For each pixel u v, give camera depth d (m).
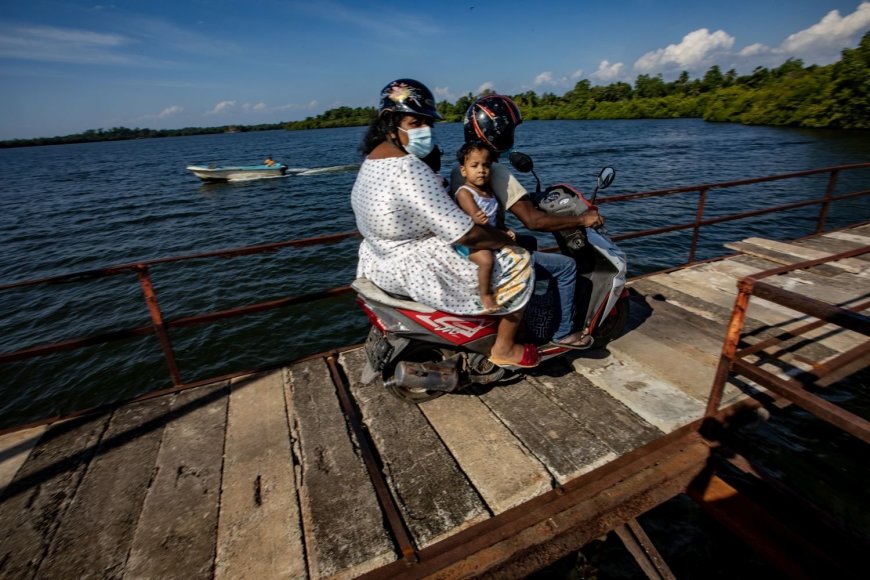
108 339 3.04
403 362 2.61
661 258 10.63
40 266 13.55
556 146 40.03
